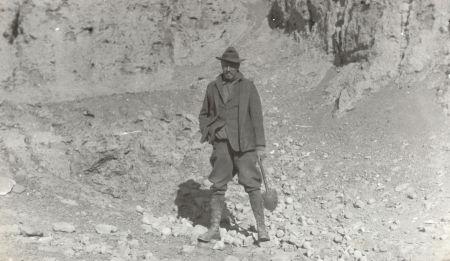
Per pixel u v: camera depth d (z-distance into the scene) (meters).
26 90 7.25
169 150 6.77
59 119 6.80
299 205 5.80
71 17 7.64
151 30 8.25
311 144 6.83
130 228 5.25
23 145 6.14
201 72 8.41
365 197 5.65
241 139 4.89
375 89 7.10
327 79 7.81
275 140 7.07
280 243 4.99
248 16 9.32
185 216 5.80
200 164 6.69
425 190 5.50
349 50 7.68
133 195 6.19
